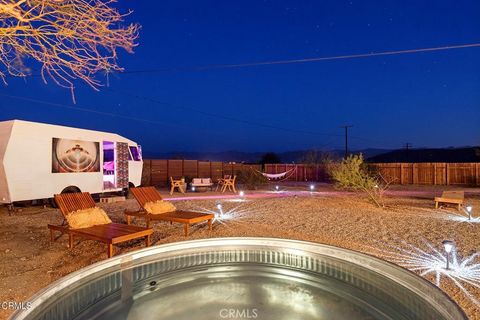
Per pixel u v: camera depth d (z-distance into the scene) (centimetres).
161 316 316
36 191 928
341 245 561
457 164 2020
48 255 520
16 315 265
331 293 359
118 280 387
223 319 315
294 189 1719
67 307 317
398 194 1468
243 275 409
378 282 374
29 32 324
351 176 1189
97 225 575
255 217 829
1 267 464
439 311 278
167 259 456
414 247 555
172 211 723
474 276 418
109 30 352
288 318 315
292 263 441
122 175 1264
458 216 861
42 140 944
